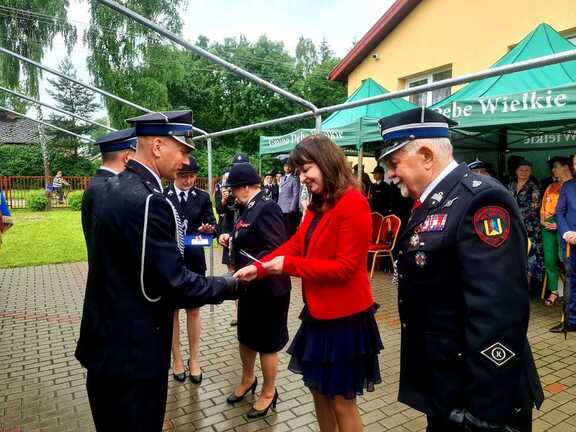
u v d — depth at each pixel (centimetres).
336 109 299
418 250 148
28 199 1803
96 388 169
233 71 300
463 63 877
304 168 192
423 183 153
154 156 177
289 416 288
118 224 160
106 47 2095
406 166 153
